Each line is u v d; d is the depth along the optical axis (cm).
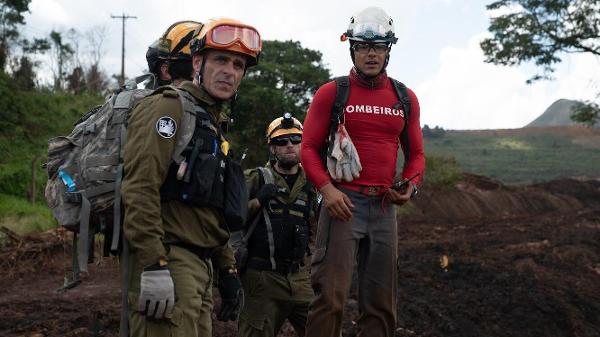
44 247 1203
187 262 278
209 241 287
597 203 4331
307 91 2533
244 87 2366
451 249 1482
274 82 2464
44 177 2220
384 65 357
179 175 276
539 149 12488
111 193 275
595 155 11856
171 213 279
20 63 3250
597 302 1017
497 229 2222
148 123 273
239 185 298
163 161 271
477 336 787
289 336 638
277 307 466
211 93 297
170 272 272
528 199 3803
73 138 287
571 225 2366
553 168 10388
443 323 795
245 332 465
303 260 473
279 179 471
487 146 12750
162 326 266
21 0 3756
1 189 2044
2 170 2127
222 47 292
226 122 313
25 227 1522
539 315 891
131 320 274
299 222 466
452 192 3288
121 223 276
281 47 2592
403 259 1271
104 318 712
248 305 464
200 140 284
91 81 3616
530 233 1994
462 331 791
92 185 276
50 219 1648
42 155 2384
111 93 304
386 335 365
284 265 462
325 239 355
